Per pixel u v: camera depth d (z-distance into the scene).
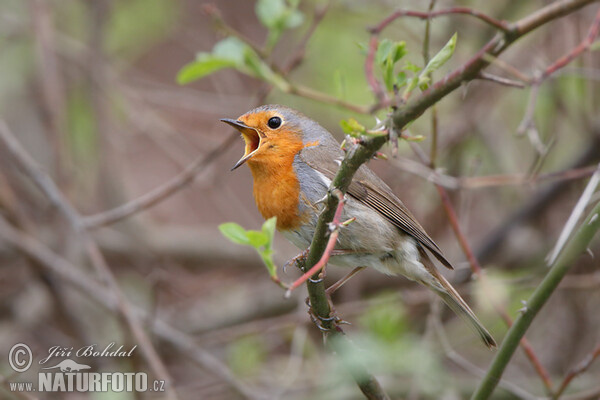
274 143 7.46
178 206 15.73
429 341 9.34
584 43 6.96
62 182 11.67
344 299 12.01
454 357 8.73
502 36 5.10
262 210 7.61
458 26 11.48
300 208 7.42
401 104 5.00
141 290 12.94
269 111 7.54
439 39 11.43
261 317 12.30
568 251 5.81
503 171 12.20
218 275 14.02
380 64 5.64
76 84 13.01
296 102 12.00
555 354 11.27
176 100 13.75
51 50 11.62
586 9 10.87
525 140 12.13
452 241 12.31
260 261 13.12
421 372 8.57
